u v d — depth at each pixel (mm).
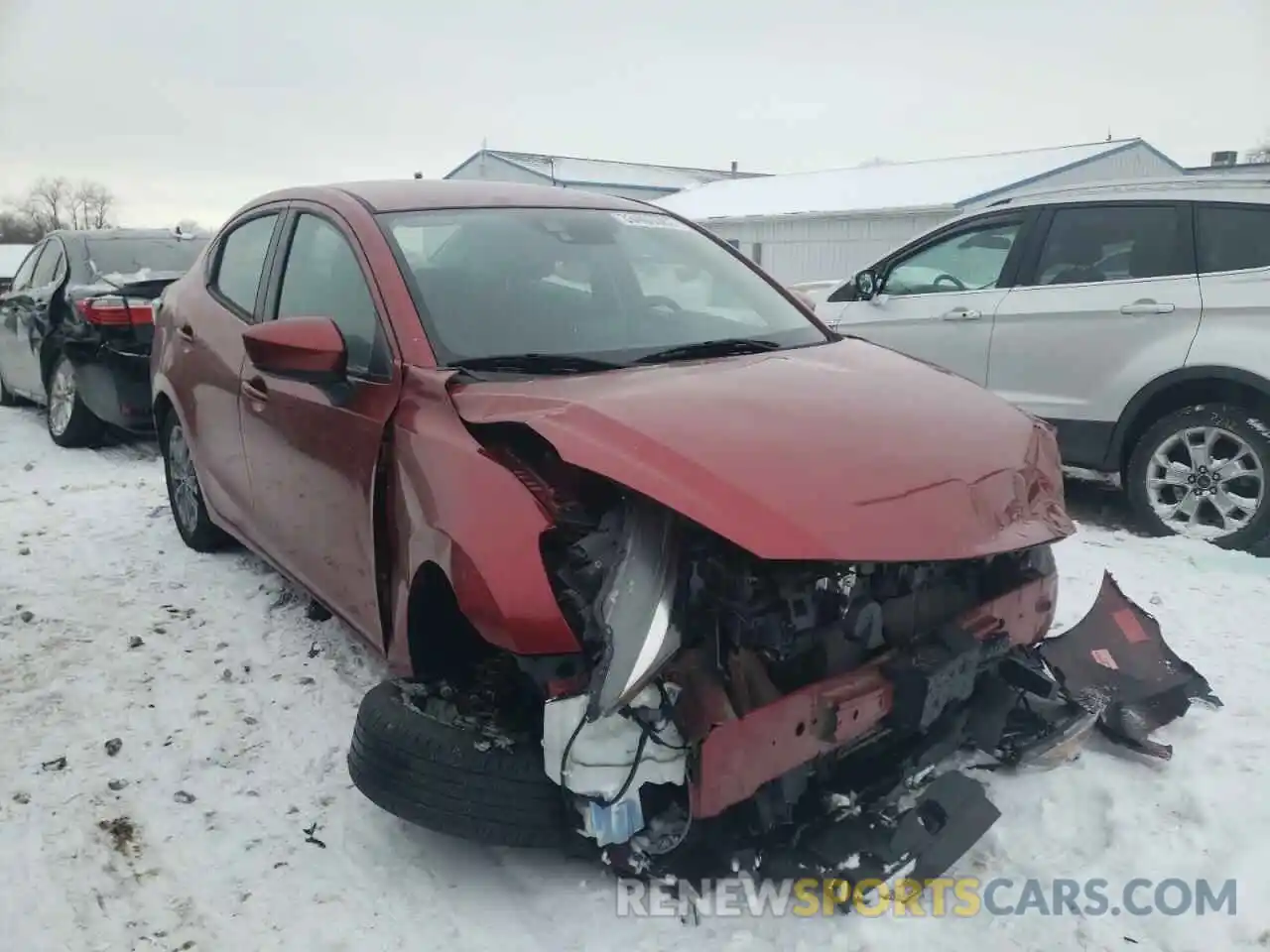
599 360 3082
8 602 4625
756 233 27125
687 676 2314
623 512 2451
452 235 3514
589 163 41656
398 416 2912
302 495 3494
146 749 3395
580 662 2389
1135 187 5703
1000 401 3191
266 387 3721
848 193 26953
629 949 2461
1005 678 3043
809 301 4211
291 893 2695
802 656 2498
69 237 8656
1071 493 6574
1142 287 5508
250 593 4676
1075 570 4883
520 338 3152
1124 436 5637
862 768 2736
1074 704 3135
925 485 2480
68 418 8094
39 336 8359
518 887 2701
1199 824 2865
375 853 2854
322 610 4379
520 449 2627
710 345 3346
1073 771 3107
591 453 2426
